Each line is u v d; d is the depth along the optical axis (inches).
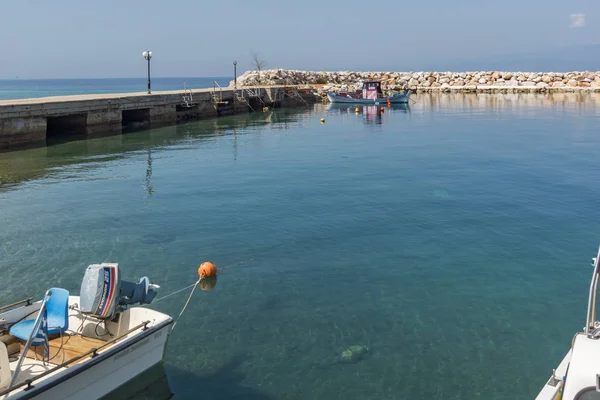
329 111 2536.9
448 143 1414.9
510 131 1643.7
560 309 463.8
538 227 677.3
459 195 839.7
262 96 2684.5
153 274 547.8
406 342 415.5
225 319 455.8
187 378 374.6
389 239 640.4
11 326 365.1
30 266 565.9
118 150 1342.3
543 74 3587.6
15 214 757.3
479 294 493.7
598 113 2132.1
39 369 336.5
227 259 585.9
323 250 608.1
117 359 340.8
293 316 459.2
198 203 812.6
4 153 1270.9
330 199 825.5
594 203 783.7
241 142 1493.6
